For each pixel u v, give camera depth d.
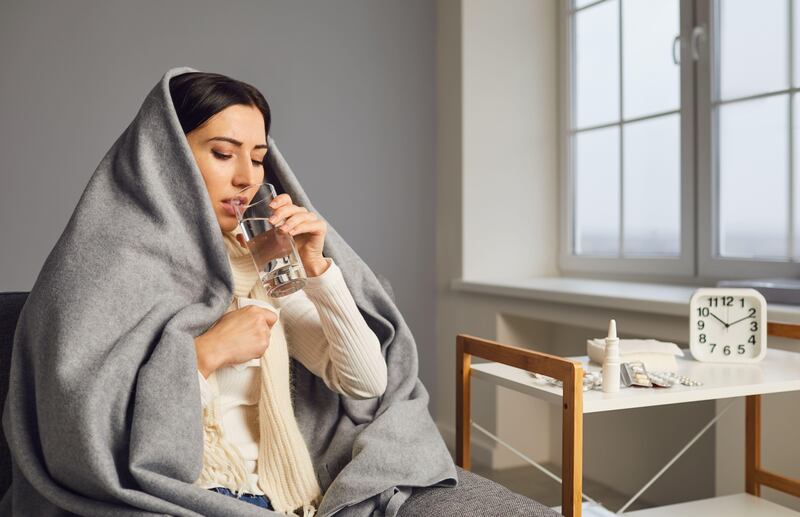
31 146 2.81
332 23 3.18
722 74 2.53
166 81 1.26
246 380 1.31
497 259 3.19
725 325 1.73
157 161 1.24
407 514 1.25
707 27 2.55
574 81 3.18
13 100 2.79
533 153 3.23
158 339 1.18
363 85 3.23
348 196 3.22
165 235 1.21
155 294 1.20
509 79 3.19
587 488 2.85
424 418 1.45
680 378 1.53
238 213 1.24
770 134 2.36
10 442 1.15
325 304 1.37
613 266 2.98
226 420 1.30
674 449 2.57
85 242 1.17
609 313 2.46
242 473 1.25
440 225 3.32
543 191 3.26
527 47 3.21
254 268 1.40
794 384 1.53
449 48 3.21
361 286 1.52
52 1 2.82
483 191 3.16
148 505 1.05
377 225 3.27
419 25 3.31
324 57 3.17
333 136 3.19
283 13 3.11
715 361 1.72
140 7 2.92
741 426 2.04
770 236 2.38
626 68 2.91
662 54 2.75
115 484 1.05
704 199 2.58
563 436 1.39
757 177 2.41
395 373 1.51
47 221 2.84
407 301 3.32
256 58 3.07
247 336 1.23
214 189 1.30
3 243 2.79
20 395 1.15
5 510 1.21
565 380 1.38
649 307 2.23
